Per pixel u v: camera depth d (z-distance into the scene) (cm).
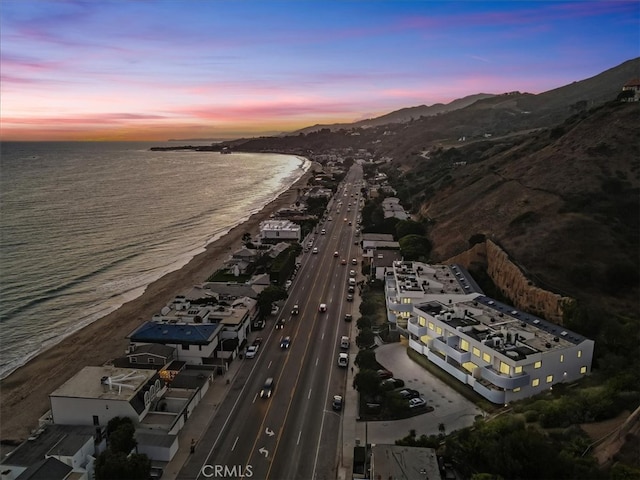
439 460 4778
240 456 5228
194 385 6353
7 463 4731
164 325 7488
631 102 13312
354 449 5222
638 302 7969
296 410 6100
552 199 11038
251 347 7644
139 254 14738
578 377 6388
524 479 4206
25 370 7738
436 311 7569
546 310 8000
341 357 7338
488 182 14362
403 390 6350
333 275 12031
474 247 11119
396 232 14475
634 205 9931
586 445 4450
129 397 5484
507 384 5791
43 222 18250
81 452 4925
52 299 10931
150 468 4884
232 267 12406
